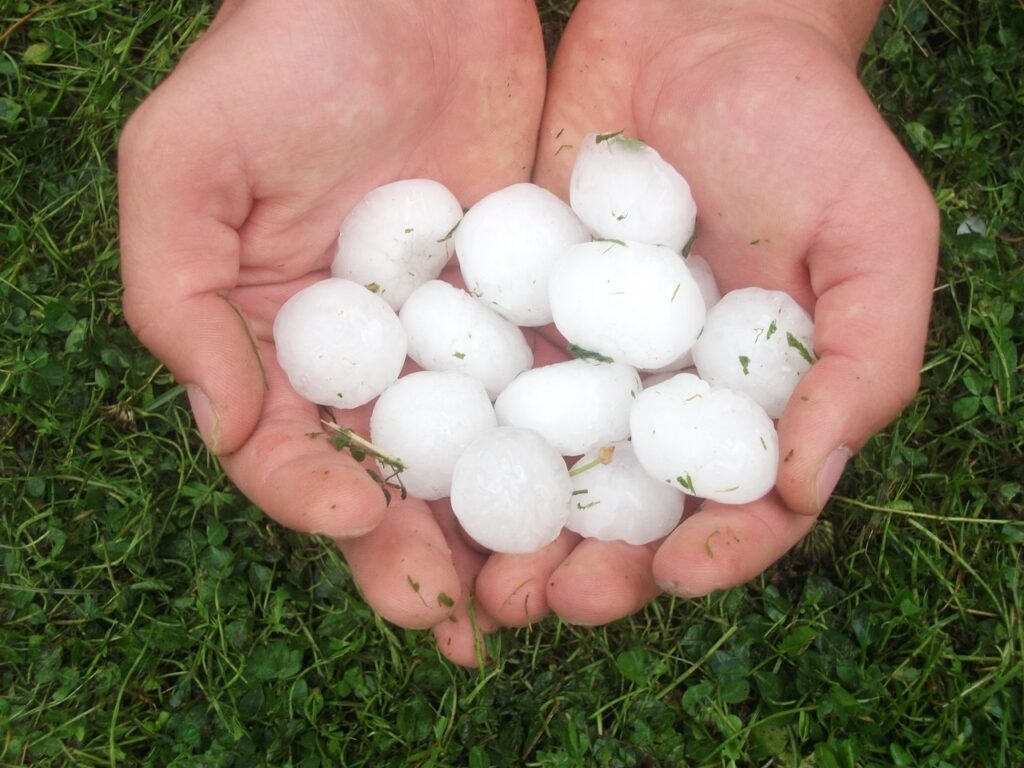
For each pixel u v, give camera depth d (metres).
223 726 0.23
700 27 0.24
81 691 0.23
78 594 0.24
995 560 0.25
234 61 0.20
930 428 0.27
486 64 0.24
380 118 0.22
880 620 0.24
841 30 0.25
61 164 0.29
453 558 0.21
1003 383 0.26
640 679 0.22
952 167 0.29
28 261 0.27
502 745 0.23
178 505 0.25
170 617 0.24
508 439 0.19
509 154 0.26
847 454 0.20
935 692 0.23
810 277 0.22
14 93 0.30
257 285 0.23
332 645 0.24
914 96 0.30
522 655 0.24
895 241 0.20
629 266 0.20
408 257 0.23
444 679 0.23
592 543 0.20
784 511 0.19
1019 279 0.27
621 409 0.21
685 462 0.19
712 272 0.24
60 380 0.26
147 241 0.20
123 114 0.29
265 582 0.24
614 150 0.22
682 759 0.22
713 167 0.22
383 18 0.22
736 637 0.24
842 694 0.22
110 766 0.23
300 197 0.22
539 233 0.22
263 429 0.20
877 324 0.20
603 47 0.25
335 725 0.23
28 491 0.25
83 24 0.31
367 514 0.17
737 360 0.21
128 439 0.26
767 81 0.22
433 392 0.20
